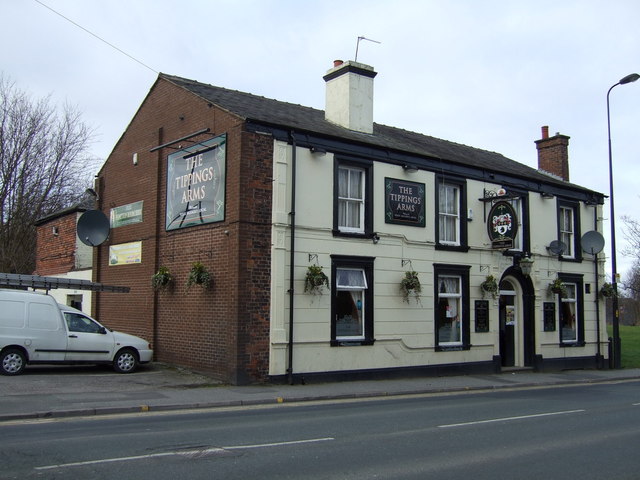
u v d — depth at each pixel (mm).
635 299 59312
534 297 21266
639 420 10797
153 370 16281
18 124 29125
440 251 18531
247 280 14562
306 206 15625
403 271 17516
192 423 9656
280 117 16578
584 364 22750
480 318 19438
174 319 17172
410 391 14750
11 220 28938
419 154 18062
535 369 20969
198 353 15938
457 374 18578
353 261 16391
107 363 15508
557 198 22656
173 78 18594
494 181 20359
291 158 15461
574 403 13219
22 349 14445
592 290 23625
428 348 17953
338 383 15492
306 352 15305
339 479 6348
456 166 19219
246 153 14828
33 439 8086
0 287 16984
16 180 28969
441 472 6781
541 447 8273
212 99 16594
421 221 18094
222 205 15383
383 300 16984
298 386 14625
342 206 16641
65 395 11852
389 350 16984
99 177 22062
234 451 7535
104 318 20891
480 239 19719
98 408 10516
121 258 20188
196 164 16688
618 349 23422
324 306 15719
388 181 17422
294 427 9430
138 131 19953
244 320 14438
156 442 7984
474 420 10500
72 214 24406
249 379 14398
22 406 10492
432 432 9234
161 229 18141
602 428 9891
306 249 15523
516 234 19938
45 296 14891
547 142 26375
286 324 15008
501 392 15648
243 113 15406
